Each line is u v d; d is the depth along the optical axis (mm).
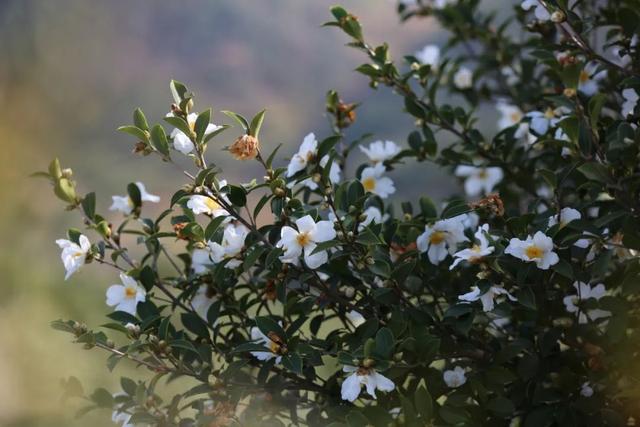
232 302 3055
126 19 15594
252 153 2889
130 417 2977
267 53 17312
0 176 8148
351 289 3043
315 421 2984
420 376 2943
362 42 3221
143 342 2920
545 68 3494
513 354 2949
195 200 2938
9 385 4062
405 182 9680
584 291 2971
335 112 3197
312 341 2961
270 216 8562
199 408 2969
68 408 3857
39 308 5230
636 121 3049
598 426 2939
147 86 15539
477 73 3662
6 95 10828
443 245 3008
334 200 2918
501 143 3307
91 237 6105
